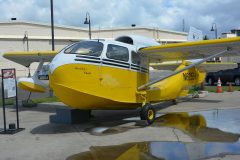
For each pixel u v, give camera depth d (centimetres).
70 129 898
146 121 920
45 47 5691
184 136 762
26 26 5575
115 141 739
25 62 1527
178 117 1040
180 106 1303
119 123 966
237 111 1138
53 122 1014
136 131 842
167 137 756
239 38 909
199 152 621
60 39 5834
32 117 1134
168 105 1338
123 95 941
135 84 995
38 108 1370
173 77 1214
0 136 830
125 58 955
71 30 5988
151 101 1071
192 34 1598
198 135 768
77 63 819
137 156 611
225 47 984
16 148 707
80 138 784
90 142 739
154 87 1097
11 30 5481
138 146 686
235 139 720
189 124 913
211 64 1392
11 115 1190
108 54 894
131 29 6384
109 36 6331
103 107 930
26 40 5509
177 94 1253
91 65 845
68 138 789
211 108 1224
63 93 818
